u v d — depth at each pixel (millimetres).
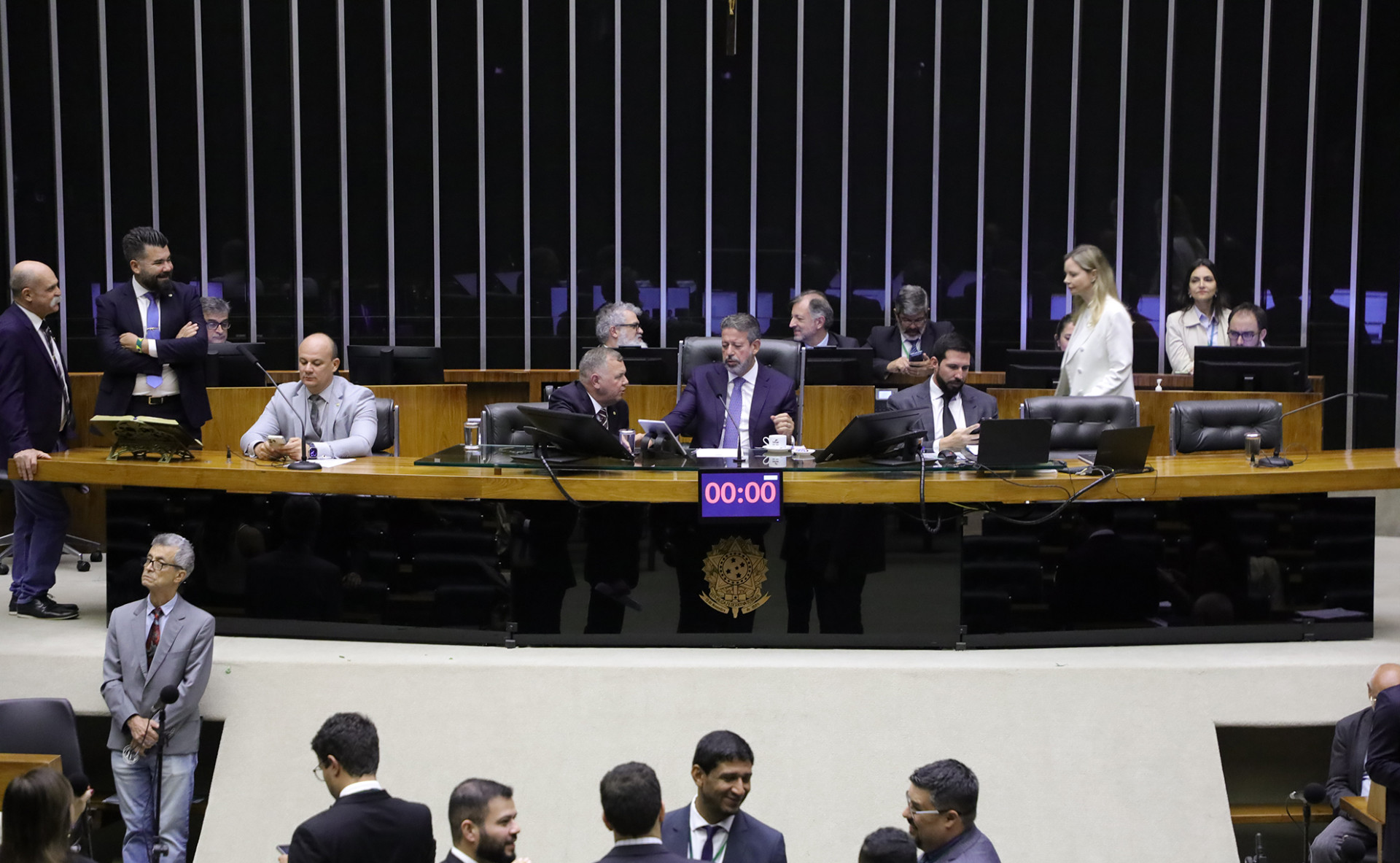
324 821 8641
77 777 10406
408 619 13453
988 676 12516
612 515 13203
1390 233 26141
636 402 19234
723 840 9383
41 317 14578
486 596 13320
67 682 12961
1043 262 28094
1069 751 12367
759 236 28516
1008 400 19844
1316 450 18016
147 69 27406
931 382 15289
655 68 28219
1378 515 21266
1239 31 26875
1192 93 27250
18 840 7902
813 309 20078
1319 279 26812
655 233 28562
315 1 27688
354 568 13531
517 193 28406
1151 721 12500
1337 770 12109
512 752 12328
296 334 28172
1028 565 13320
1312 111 26547
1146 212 27641
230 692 12664
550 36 28141
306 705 12586
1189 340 21906
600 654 13008
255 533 13648
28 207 27297
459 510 13312
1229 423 15367
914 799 8781
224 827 12250
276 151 27875
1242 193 27156
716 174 28422
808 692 12445
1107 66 27516
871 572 13203
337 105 27922
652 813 8211
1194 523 13531
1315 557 13695
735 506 12594
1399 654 13164
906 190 28266
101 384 15445
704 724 12383
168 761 12156
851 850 12031
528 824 12094
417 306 28453
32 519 14828
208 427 18125
